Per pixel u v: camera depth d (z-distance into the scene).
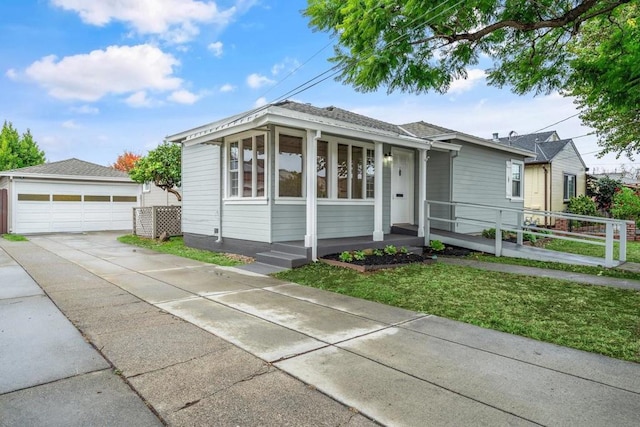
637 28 5.85
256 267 7.80
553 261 8.45
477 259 8.98
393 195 11.65
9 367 3.11
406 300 5.32
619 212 14.25
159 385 2.83
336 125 8.27
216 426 2.33
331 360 3.31
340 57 6.92
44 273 7.20
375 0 5.63
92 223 17.97
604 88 6.32
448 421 2.38
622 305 5.11
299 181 9.09
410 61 6.55
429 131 12.23
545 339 3.87
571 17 5.59
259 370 3.10
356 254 7.97
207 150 10.72
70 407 2.52
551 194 18.22
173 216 14.14
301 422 2.38
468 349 3.59
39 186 16.70
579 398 2.68
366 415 2.46
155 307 4.93
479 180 13.23
